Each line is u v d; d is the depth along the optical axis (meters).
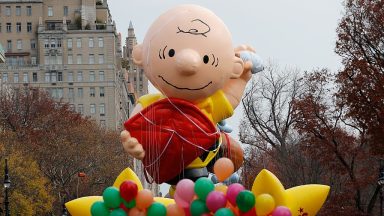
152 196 16.81
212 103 18.08
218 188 16.95
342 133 42.38
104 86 137.75
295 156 49.59
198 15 17.84
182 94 17.67
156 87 18.05
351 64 39.59
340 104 42.75
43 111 75.38
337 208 42.97
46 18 139.75
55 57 137.38
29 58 138.12
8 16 138.88
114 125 137.25
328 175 50.97
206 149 17.73
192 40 17.55
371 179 42.00
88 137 71.56
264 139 50.91
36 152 65.94
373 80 39.44
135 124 17.53
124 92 167.62
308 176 49.88
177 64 17.33
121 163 73.75
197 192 16.45
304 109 42.50
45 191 58.50
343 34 40.78
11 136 64.50
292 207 17.22
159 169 17.70
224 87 18.44
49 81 137.00
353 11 40.56
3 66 135.50
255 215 16.45
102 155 71.44
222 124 18.72
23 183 56.72
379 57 40.59
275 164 52.06
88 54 137.88
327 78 60.25
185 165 17.70
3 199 55.09
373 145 39.72
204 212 16.42
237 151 18.78
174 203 17.08
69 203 18.14
